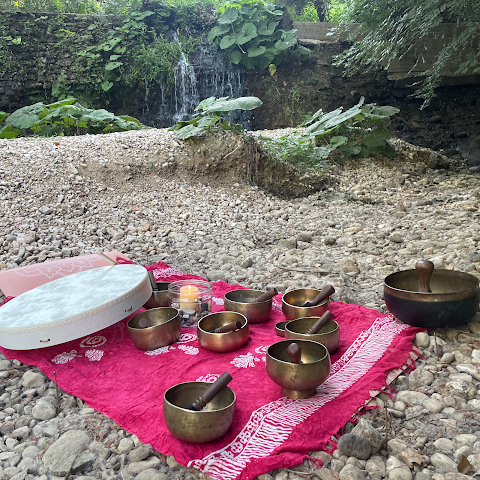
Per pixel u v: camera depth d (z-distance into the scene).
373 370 2.03
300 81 12.91
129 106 12.97
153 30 13.27
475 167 8.77
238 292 2.74
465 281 2.49
